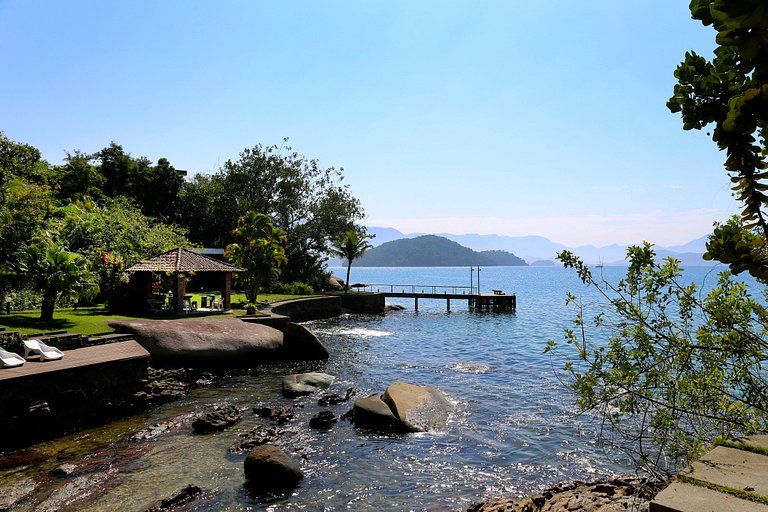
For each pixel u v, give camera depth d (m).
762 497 2.79
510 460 10.44
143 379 13.86
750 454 3.57
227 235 54.34
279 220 55.78
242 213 51.97
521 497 8.68
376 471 9.90
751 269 2.62
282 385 16.06
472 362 21.08
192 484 8.91
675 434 5.09
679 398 4.87
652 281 4.87
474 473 9.84
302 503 8.51
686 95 2.72
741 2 1.46
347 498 8.73
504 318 40.88
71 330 16.73
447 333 31.22
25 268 17.20
